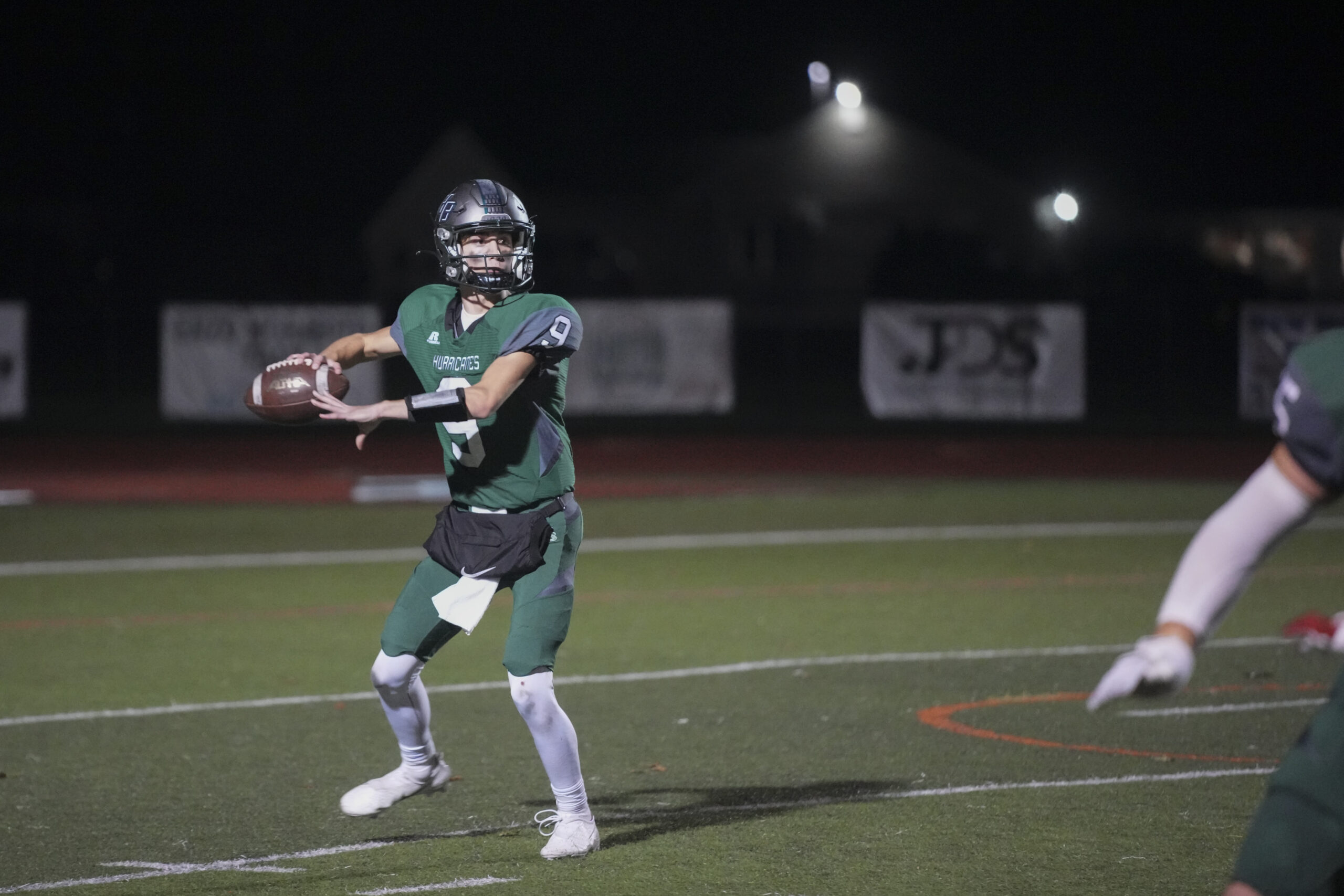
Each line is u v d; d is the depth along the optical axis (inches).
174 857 647.8
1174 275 4660.4
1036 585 1434.5
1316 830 362.9
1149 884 610.5
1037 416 3179.1
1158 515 1973.4
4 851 655.8
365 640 1170.6
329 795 748.0
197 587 1422.2
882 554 1640.0
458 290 637.3
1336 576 1469.0
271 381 616.7
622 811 719.1
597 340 3203.7
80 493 2229.3
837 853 651.5
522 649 623.8
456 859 642.8
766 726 896.3
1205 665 1066.1
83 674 1041.5
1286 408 357.4
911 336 3228.3
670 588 1421.0
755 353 4397.1
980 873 623.8
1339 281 4857.3
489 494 629.6
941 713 928.3
